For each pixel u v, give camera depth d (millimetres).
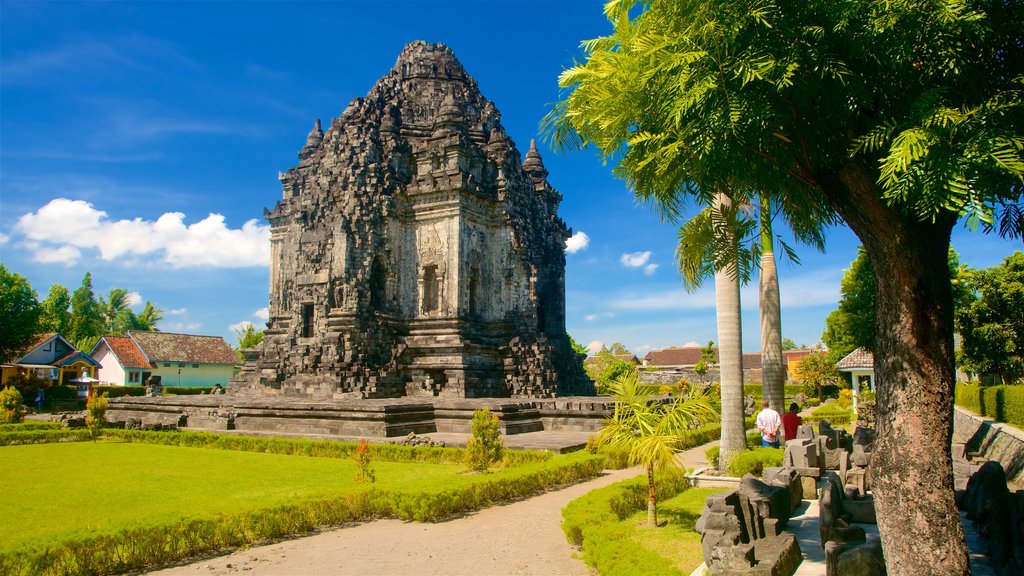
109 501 16828
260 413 32219
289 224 46531
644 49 8172
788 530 12383
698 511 14234
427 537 13328
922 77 7301
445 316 39406
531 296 42281
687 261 14875
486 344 39875
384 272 40094
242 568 11438
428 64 47250
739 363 19125
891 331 7859
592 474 20516
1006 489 10883
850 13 6918
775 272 22703
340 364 35719
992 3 6828
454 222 39969
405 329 40281
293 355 38406
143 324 101750
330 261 39188
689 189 10484
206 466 22734
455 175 39906
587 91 10008
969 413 26859
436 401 31656
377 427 28250
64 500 16984
